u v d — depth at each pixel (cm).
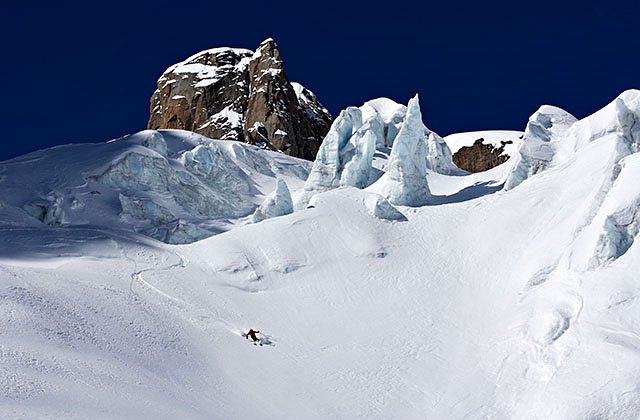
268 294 4475
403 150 5909
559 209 4847
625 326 3241
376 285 4566
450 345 3869
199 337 3706
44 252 4534
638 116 4288
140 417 2483
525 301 3981
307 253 4862
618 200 3862
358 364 3725
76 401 2423
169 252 4828
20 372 2502
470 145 11550
